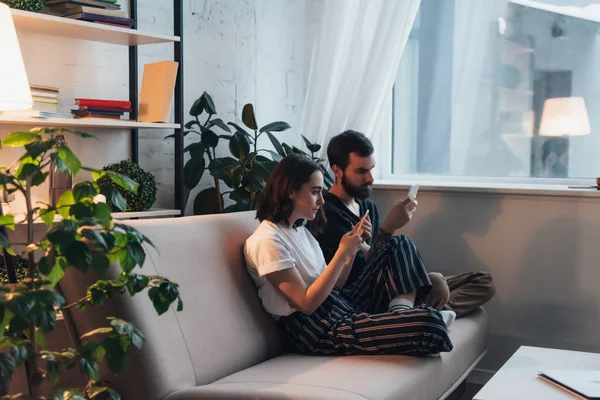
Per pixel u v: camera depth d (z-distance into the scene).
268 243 2.24
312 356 2.26
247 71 3.54
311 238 2.46
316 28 3.83
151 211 2.80
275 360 2.22
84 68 2.81
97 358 1.65
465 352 2.48
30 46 2.63
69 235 1.36
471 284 2.91
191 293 2.08
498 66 3.53
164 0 3.11
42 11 2.62
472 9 3.58
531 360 2.12
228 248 2.32
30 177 1.54
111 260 1.60
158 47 3.10
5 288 1.37
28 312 1.29
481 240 3.27
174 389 1.85
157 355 1.84
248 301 2.29
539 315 3.15
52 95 2.47
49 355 1.45
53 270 1.57
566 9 3.35
